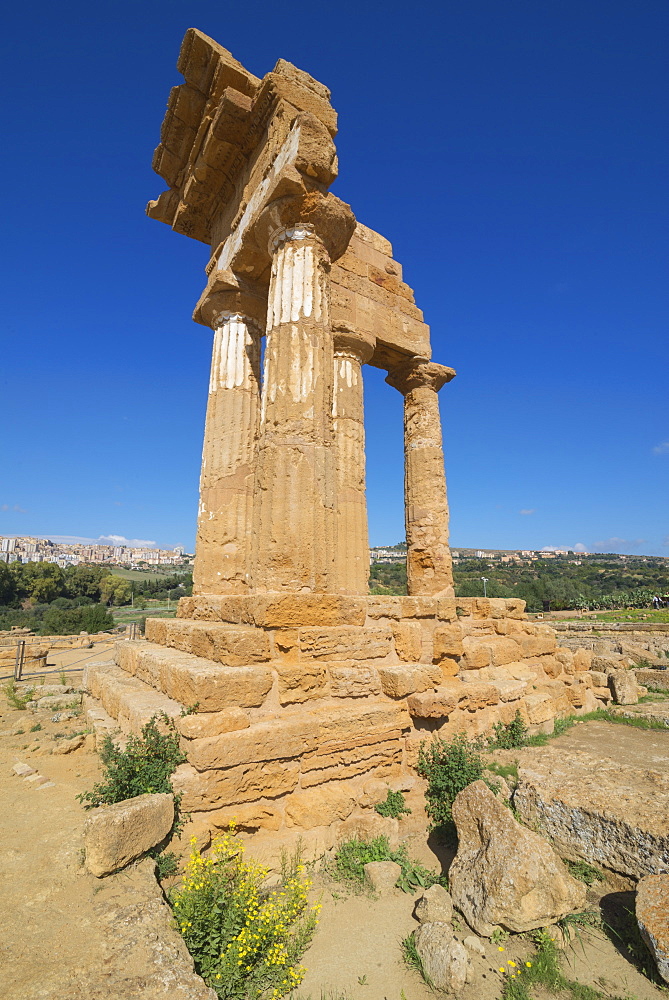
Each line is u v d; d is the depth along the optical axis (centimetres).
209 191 1055
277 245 778
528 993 347
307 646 607
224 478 932
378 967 382
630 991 349
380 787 589
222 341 991
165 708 560
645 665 1689
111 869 391
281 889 453
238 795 484
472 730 783
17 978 291
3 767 683
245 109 880
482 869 430
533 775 583
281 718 546
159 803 426
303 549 654
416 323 1195
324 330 749
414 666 673
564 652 1195
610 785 542
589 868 475
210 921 371
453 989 353
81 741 751
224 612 739
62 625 3800
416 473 1191
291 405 700
